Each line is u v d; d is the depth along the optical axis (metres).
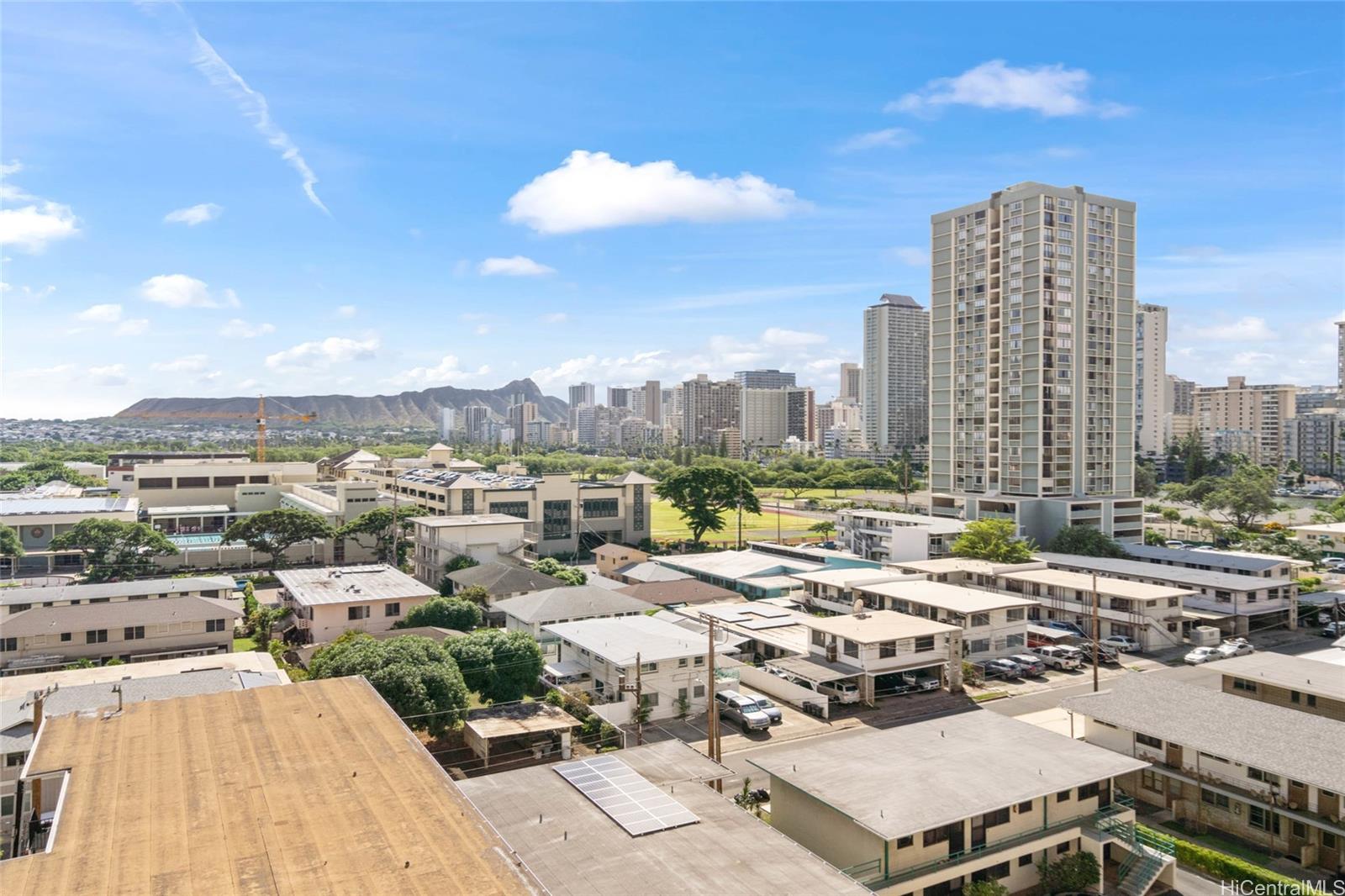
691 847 25.38
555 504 121.88
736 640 62.06
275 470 155.38
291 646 65.38
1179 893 31.47
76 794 21.88
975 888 29.34
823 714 50.88
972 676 58.38
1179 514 149.38
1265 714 38.56
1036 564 85.31
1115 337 116.75
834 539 132.38
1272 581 73.06
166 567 105.00
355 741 25.81
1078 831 32.38
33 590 67.50
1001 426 115.69
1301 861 32.84
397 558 102.25
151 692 42.28
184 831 19.94
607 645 53.41
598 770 31.58
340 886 17.59
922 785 31.23
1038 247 110.38
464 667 49.31
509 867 18.48
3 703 40.38
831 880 23.47
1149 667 62.19
